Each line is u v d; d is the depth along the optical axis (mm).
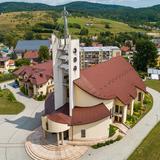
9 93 83938
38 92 80625
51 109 54969
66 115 50438
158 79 104000
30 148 49156
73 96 51156
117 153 47469
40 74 84250
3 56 144625
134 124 59375
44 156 46469
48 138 51875
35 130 57469
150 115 64688
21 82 91250
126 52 169625
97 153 47625
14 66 130750
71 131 50219
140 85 69812
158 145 49719
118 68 67875
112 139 51469
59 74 51438
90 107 52156
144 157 45875
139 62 117312
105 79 59281
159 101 75250
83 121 49250
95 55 142500
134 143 50812
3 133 56688
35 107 72688
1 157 47406
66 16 47938
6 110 70375
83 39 193125
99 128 50562
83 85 51531
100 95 53156
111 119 56625
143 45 115562
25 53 151875
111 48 147500
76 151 47875
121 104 57062
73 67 49031
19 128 59000
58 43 49906
